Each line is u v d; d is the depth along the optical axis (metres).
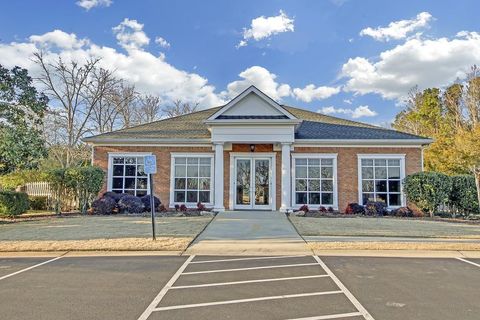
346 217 16.31
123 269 7.53
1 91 15.59
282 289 6.11
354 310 5.09
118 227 12.80
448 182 17.03
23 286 6.28
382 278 6.83
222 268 7.64
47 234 11.40
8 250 9.30
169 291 6.00
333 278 6.82
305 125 21.88
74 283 6.46
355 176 18.83
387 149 18.86
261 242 10.34
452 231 12.27
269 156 19.16
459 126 32.47
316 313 4.97
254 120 17.91
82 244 9.79
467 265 7.98
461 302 5.45
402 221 14.93
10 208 15.48
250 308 5.18
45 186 20.59
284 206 17.77
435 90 44.47
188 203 19.27
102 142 19.52
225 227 12.98
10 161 15.30
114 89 38.00
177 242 10.08
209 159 19.52
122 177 19.52
